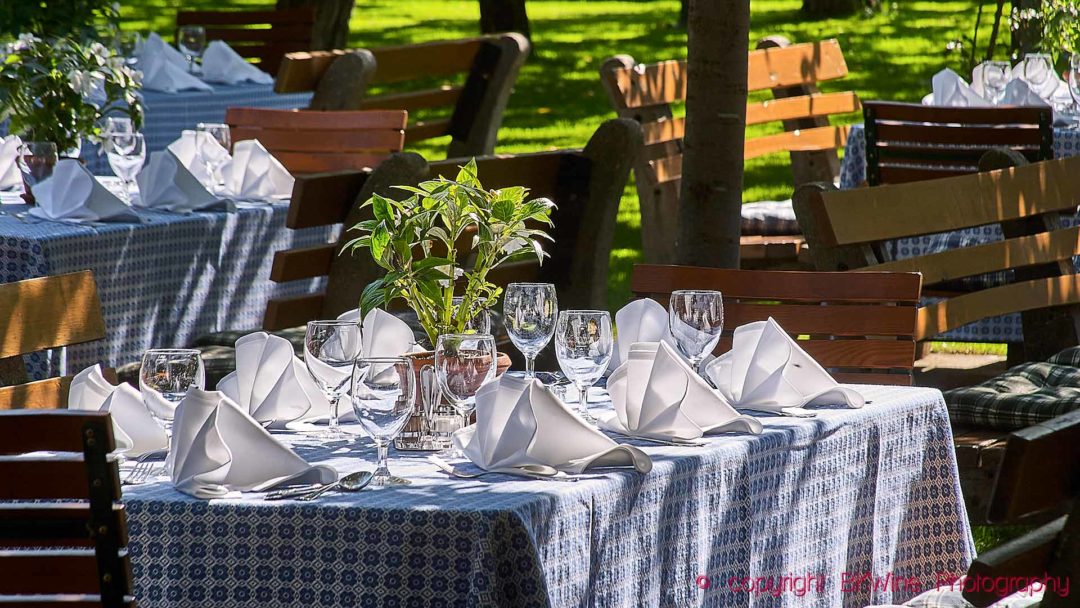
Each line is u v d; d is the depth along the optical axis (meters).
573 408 4.91
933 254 7.54
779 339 4.99
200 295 8.45
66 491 3.37
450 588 3.55
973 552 5.33
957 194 7.61
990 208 7.76
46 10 13.09
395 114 10.65
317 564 3.64
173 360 4.53
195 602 3.71
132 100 9.16
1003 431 6.43
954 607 4.39
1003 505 3.14
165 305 8.16
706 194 8.07
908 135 10.04
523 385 4.12
